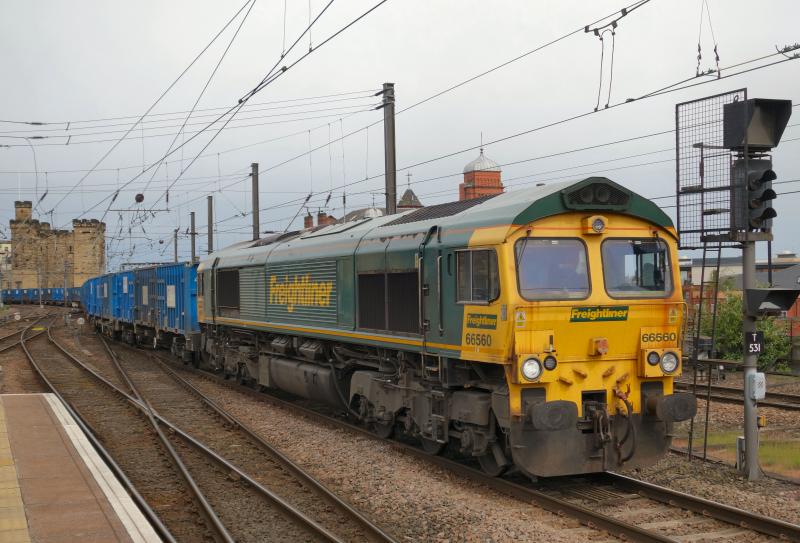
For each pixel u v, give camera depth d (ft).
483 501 30.12
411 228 38.81
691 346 74.69
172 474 35.88
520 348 29.60
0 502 26.71
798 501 28.78
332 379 48.60
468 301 32.65
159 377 77.00
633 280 31.96
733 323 79.77
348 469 36.06
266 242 62.95
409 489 31.96
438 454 37.93
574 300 30.53
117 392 62.54
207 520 28.12
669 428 31.68
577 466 30.42
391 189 62.03
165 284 95.40
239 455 40.04
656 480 32.50
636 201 32.04
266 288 58.03
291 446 41.86
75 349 111.34
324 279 48.01
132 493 30.76
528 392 29.86
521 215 30.30
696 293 87.66
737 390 56.85
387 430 42.52
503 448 32.24
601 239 31.68
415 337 37.50
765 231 33.60
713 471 33.71
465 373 34.17
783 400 54.60
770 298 31.99
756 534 25.25
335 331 46.24
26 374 78.69
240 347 65.57
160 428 46.21
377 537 25.71
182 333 85.97
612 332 30.99
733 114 33.22
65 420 44.01
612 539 25.30
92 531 23.52
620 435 30.99
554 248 31.01
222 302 69.10
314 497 31.58
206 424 49.65
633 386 31.35
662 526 26.35
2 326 169.27
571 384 30.25
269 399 58.70
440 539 25.73
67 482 29.55
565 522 27.12
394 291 39.60
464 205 36.96
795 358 75.15
